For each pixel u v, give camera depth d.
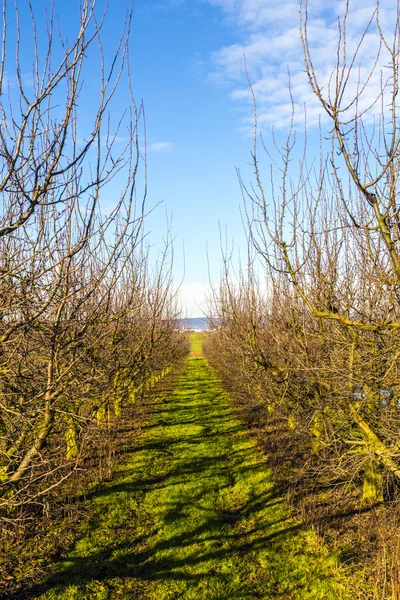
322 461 8.67
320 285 6.64
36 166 3.82
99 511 8.68
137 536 7.82
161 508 8.91
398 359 5.41
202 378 30.73
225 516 8.68
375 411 6.20
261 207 5.66
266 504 9.02
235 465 11.59
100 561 6.96
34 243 4.30
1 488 4.66
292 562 6.84
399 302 5.13
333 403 6.53
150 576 6.62
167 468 11.30
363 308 6.18
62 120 3.71
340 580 6.24
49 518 7.34
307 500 8.89
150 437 14.25
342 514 8.16
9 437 4.86
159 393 23.69
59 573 6.61
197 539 7.70
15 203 4.24
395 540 6.16
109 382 6.85
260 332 10.54
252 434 14.38
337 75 3.89
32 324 4.45
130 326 9.57
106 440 10.91
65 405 6.70
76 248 4.13
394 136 3.92
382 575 5.96
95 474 10.25
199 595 6.14
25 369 5.27
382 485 8.33
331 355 6.44
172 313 23.70
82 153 3.77
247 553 7.23
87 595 6.12
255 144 5.63
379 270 5.07
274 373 7.93
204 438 14.17
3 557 6.52
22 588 6.21
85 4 3.62
